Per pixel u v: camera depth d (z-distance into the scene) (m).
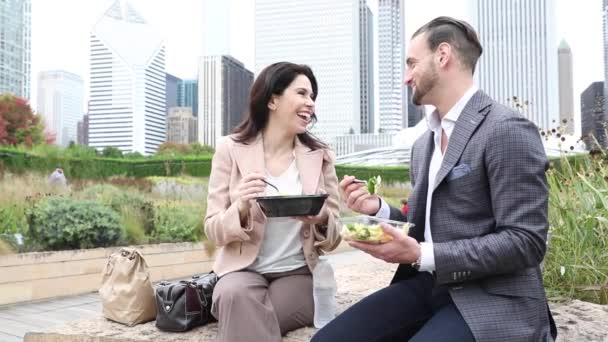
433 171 1.80
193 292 2.49
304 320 2.43
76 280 5.90
